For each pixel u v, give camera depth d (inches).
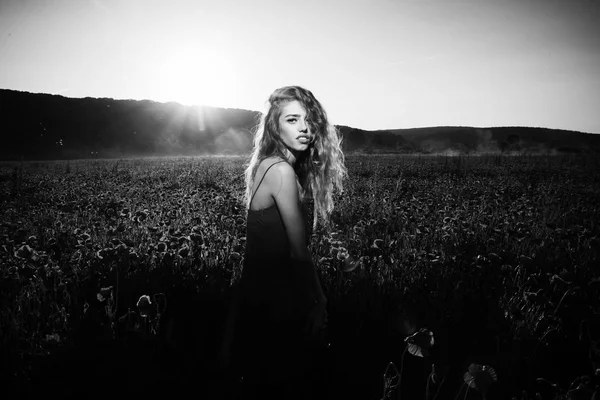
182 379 81.1
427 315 106.7
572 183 443.2
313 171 84.6
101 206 260.4
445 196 327.0
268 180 71.0
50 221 221.3
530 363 87.4
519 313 100.3
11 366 76.4
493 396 80.0
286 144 75.0
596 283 112.1
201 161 983.6
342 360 90.8
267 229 73.7
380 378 86.3
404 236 187.5
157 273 128.7
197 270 136.3
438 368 85.0
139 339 84.4
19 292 113.3
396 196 308.2
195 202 265.6
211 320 106.2
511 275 130.0
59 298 113.0
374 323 106.1
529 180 473.1
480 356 92.3
